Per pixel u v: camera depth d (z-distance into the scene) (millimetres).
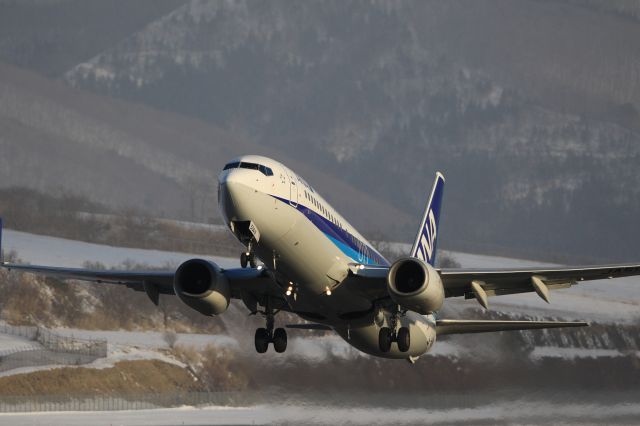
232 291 91562
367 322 89750
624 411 140375
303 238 77625
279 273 80875
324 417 133125
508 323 97062
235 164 76062
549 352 152875
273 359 149000
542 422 130500
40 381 151375
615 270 84875
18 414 137000
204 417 137375
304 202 78062
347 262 83375
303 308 87562
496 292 91312
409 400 137625
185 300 85375
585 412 137625
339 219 86500
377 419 129625
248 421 131500
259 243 76562
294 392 141875
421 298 79000
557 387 143250
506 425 128000
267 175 75375
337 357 146125
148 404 151625
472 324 99688
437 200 118562
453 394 138750
